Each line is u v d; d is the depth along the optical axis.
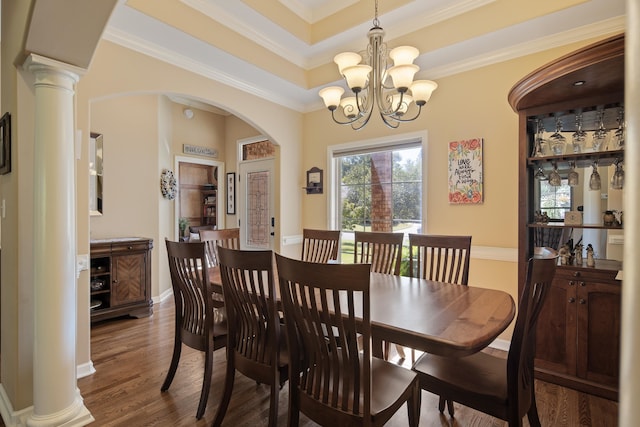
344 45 3.28
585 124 2.40
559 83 1.98
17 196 1.77
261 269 1.57
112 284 3.45
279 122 4.00
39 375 1.71
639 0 0.34
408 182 3.49
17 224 1.77
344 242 4.01
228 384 1.82
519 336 1.34
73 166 1.81
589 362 2.15
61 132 1.74
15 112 1.77
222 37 2.80
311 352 1.37
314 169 4.24
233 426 1.85
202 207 6.61
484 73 2.90
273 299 1.55
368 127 3.72
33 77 1.80
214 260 2.95
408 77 1.93
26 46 1.60
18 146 1.77
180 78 2.92
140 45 2.63
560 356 2.26
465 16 2.62
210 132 5.66
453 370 1.58
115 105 3.88
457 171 3.06
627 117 0.35
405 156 3.51
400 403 1.37
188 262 2.02
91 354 2.73
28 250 1.80
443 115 3.15
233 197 5.76
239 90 3.48
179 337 2.20
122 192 3.94
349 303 1.19
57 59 1.70
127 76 2.57
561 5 2.22
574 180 2.34
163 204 4.57
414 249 3.40
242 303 1.71
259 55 3.14
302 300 1.33
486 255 2.90
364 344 1.18
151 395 2.14
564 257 2.32
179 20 2.50
